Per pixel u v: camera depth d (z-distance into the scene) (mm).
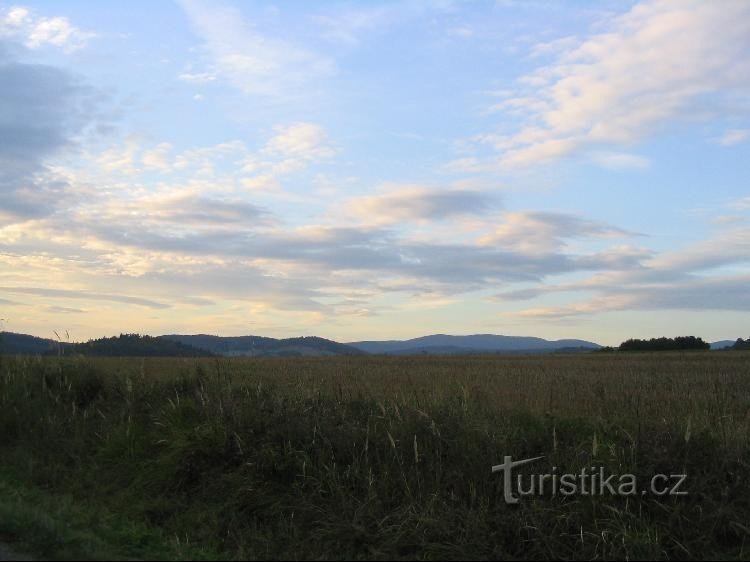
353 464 8633
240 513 8281
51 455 11055
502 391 14180
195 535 7824
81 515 8008
